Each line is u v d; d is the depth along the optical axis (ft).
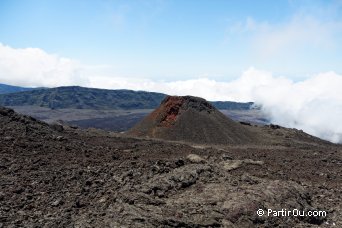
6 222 77.51
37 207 86.94
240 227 87.40
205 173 114.01
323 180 145.69
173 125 273.75
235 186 107.04
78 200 90.99
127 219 81.61
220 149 203.62
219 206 92.94
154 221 81.76
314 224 99.86
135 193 94.17
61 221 79.77
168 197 96.94
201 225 84.07
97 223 79.82
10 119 158.61
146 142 201.26
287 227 93.15
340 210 111.34
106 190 98.53
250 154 194.59
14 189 93.86
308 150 246.88
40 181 101.50
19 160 117.91
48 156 126.72
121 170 115.96
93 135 207.62
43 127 170.50
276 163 171.73
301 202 105.40
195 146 207.10
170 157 148.87
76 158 128.16
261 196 100.37
